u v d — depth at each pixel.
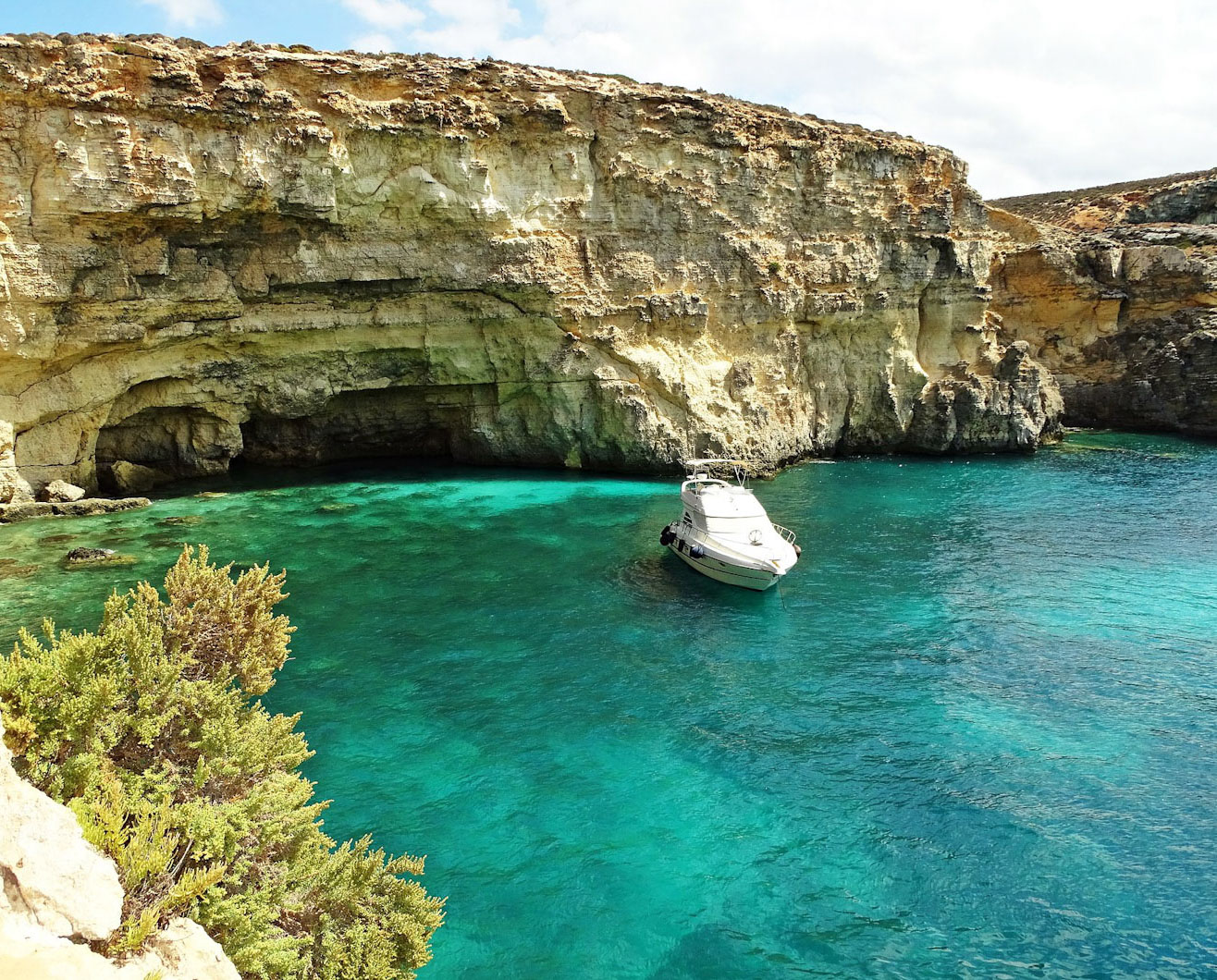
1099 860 14.16
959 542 31.23
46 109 28.77
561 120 37.81
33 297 29.55
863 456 49.53
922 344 51.38
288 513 33.16
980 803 15.59
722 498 28.64
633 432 41.19
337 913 10.45
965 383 49.53
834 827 14.89
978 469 45.28
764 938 12.39
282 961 9.02
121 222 30.64
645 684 19.94
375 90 34.44
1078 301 58.12
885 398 49.00
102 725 10.10
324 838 11.22
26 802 7.86
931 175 49.41
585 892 13.20
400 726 17.80
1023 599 25.48
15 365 30.80
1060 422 55.41
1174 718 18.61
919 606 24.95
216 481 38.66
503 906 12.86
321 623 22.80
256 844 10.30
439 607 24.08
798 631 23.06
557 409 41.72
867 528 33.16
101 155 29.48
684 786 16.00
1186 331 55.56
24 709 9.82
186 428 38.09
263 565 26.91
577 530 31.92
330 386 38.91
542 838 14.42
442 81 35.53
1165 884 13.62
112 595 11.79
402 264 36.62
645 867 13.80
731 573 25.84
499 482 39.91
